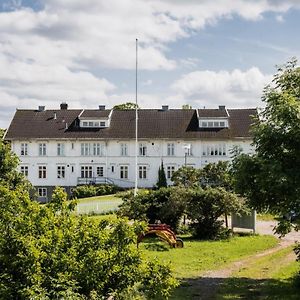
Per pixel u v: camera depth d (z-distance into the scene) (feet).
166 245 91.97
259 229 124.88
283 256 82.94
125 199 112.16
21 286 30.42
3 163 86.99
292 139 57.26
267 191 57.52
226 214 108.58
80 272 32.78
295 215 57.77
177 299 53.21
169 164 231.50
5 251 31.58
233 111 240.73
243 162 59.62
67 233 33.58
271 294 56.03
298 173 55.67
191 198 106.32
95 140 232.53
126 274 34.88
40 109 244.63
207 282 62.59
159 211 109.70
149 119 239.09
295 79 61.11
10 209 33.53
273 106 58.90
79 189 216.33
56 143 234.17
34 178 233.96
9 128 235.81
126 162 233.35
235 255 84.48
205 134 230.07
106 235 35.12
